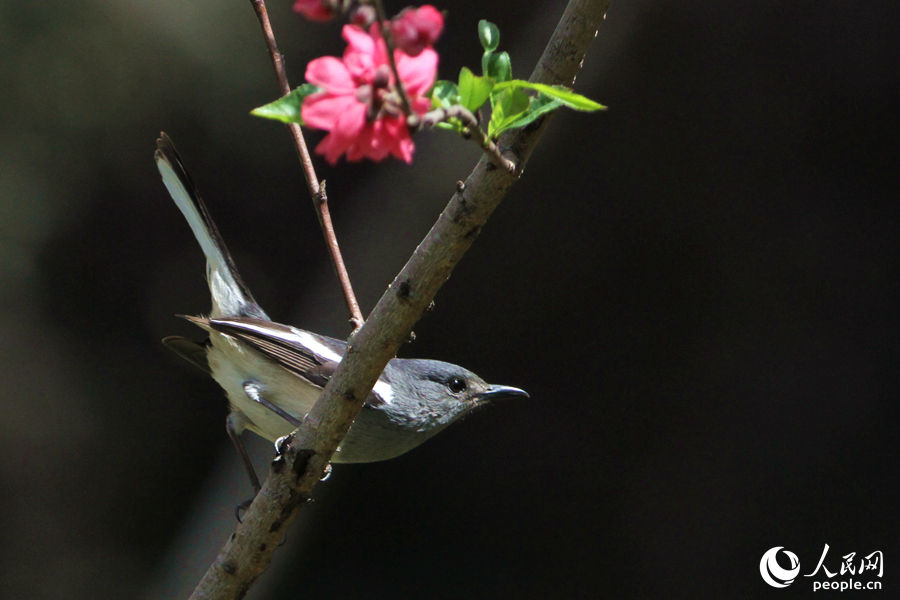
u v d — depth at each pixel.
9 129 11.16
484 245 13.11
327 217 5.50
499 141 3.66
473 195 3.70
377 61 2.49
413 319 4.00
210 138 11.96
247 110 11.96
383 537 13.32
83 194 11.70
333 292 12.43
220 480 12.21
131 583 11.84
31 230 11.49
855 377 13.02
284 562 12.82
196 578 11.63
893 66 12.48
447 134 12.44
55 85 11.25
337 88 2.45
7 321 11.52
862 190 12.92
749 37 12.52
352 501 13.30
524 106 2.92
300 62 11.93
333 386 4.25
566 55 3.81
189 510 12.28
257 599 12.69
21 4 11.03
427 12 2.41
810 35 12.45
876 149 12.74
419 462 13.49
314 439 4.35
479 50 12.31
